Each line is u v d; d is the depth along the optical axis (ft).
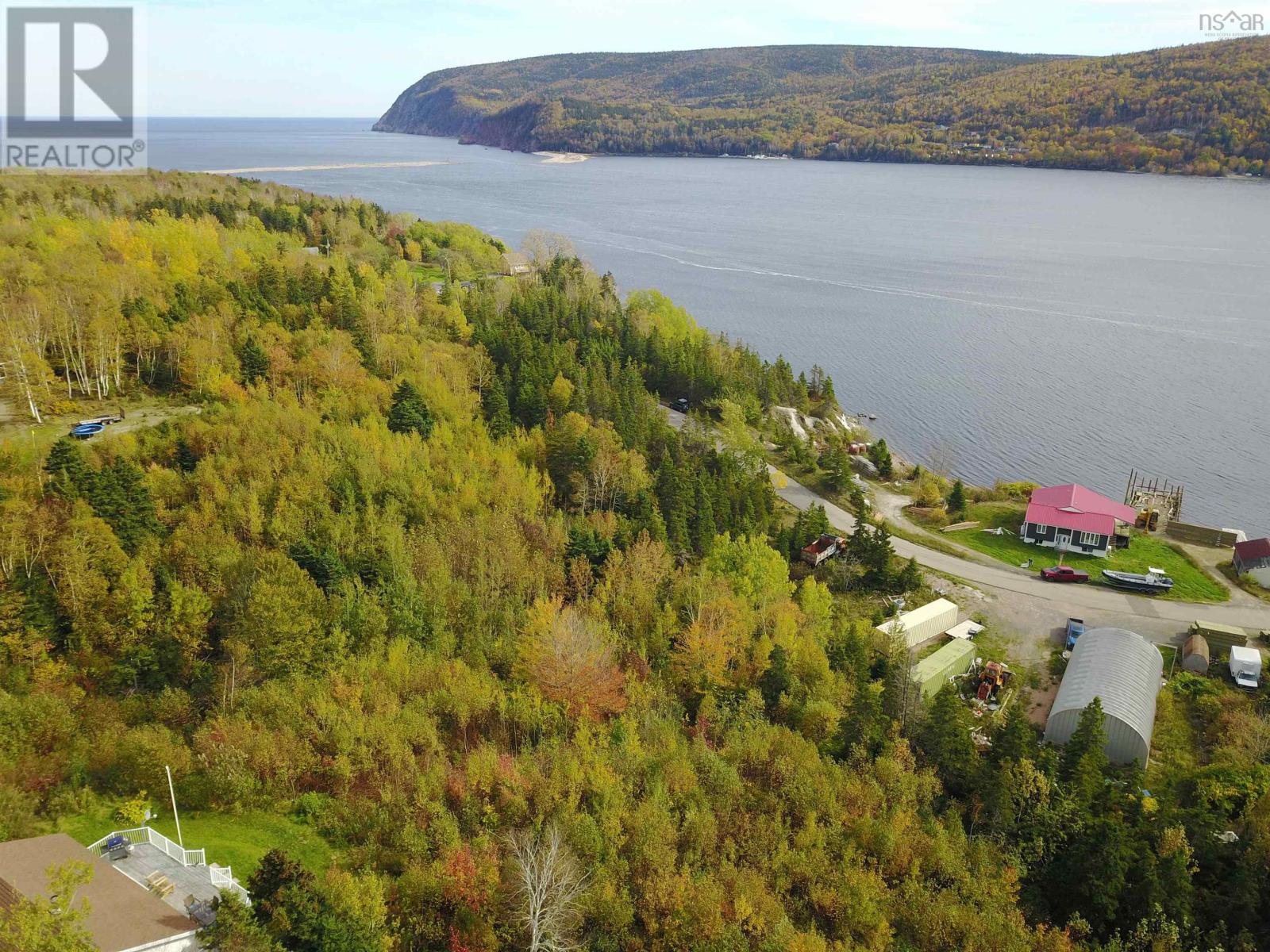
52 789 167.94
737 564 295.07
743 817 188.75
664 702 229.86
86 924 123.95
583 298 554.46
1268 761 225.76
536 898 148.66
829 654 261.44
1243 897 178.09
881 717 229.04
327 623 228.02
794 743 213.87
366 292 464.65
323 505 277.85
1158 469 475.31
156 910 131.23
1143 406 562.25
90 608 220.84
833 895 171.63
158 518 265.75
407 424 343.67
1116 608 307.99
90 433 315.17
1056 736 238.68
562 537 295.28
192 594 224.74
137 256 448.24
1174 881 179.11
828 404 524.11
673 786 191.83
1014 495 414.21
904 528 378.12
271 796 177.78
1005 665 276.41
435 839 168.04
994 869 185.57
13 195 551.18
